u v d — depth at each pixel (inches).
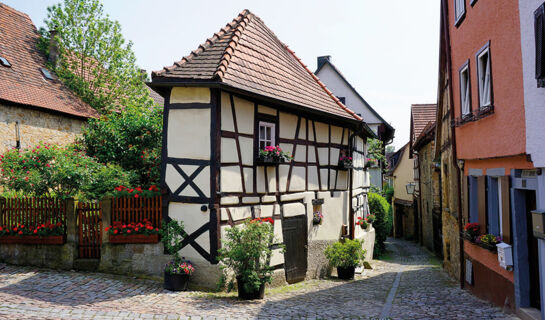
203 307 289.4
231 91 350.6
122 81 735.1
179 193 349.4
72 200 366.0
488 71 300.7
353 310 297.6
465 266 365.4
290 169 430.9
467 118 334.6
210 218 338.0
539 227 214.1
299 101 430.6
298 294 365.7
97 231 364.8
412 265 620.1
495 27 278.1
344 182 536.7
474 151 331.6
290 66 507.2
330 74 1160.8
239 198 362.0
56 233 366.6
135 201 358.6
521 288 245.0
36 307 261.7
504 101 263.0
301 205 444.8
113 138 442.9
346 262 466.0
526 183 235.9
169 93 358.9
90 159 403.5
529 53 222.4
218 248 337.7
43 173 373.1
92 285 323.0
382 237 749.3
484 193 305.4
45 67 667.4
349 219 547.8
